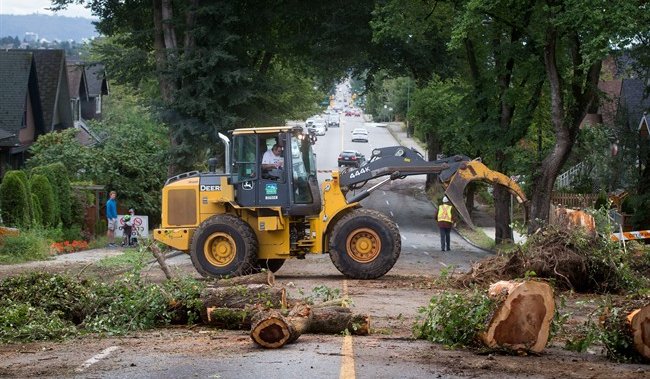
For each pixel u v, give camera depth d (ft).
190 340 72.28
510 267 112.37
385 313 91.15
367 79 269.85
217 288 81.46
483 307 65.82
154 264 152.15
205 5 236.02
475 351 65.92
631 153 207.00
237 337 73.51
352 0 244.22
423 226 271.90
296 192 130.00
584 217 126.93
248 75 238.89
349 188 134.31
